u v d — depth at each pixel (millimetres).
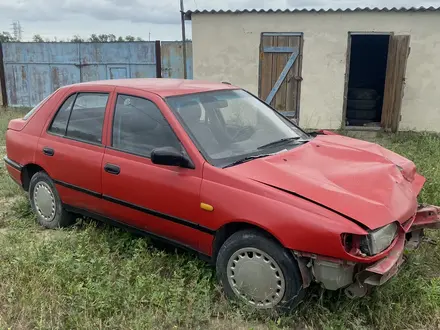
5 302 3650
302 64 10891
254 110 4578
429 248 4320
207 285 3762
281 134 4402
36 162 5051
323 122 11117
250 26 10898
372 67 12945
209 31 11109
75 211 4867
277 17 10742
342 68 10742
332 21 10523
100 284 3752
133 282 3908
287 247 3193
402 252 3324
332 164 3816
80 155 4531
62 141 4781
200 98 4270
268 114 4672
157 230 4051
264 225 3260
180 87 4418
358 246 3059
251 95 4871
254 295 3465
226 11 10852
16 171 5395
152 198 3934
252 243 3387
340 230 3018
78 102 4754
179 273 3930
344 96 10875
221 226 3516
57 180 4855
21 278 3902
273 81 11117
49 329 3324
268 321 3352
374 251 3092
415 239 3896
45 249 4340
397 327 3293
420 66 10398
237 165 3637
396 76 10250
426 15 10102
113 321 3363
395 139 9852
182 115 3971
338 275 3105
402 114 10727
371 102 11508
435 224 3814
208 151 3746
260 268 3395
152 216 4004
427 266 4020
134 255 4129
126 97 4320
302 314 3424
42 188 5172
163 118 3982
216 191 3512
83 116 4672
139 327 3279
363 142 4633
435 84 10422
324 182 3418
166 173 3820
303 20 10648
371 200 3266
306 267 3248
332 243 3037
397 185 3598
